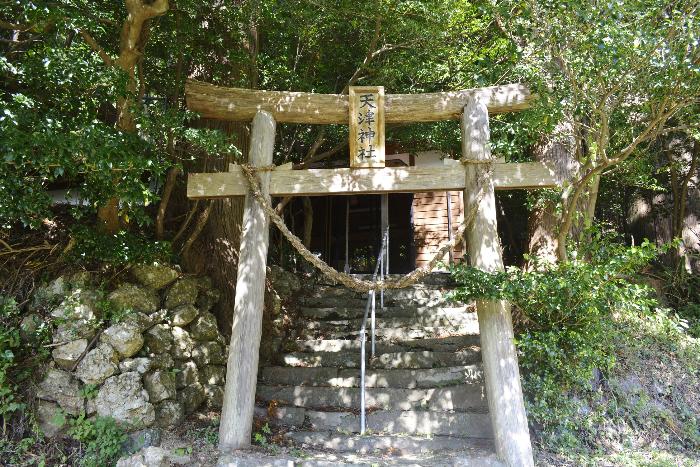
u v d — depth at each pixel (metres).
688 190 8.66
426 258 9.29
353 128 4.46
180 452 3.72
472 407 4.60
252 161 4.43
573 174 6.04
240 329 4.08
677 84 3.88
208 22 5.58
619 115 5.04
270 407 4.64
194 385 4.64
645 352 4.99
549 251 6.13
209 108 4.57
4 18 4.31
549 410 4.14
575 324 4.14
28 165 3.59
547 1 4.02
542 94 4.37
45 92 3.84
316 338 6.15
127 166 3.70
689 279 7.15
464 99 4.50
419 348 5.57
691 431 4.30
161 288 4.82
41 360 4.03
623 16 3.80
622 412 4.44
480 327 4.09
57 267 4.42
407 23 5.40
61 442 3.86
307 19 5.55
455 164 4.34
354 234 10.55
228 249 5.64
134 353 4.23
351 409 4.70
